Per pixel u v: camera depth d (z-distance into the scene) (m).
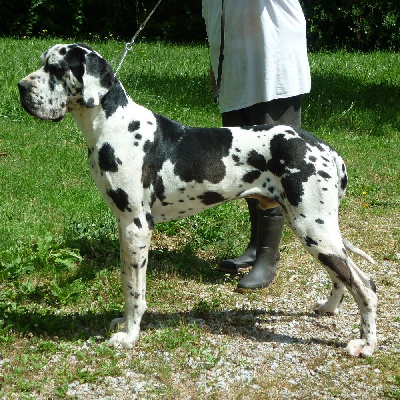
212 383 4.64
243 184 5.10
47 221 7.52
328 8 27.22
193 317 5.71
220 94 6.37
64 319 5.48
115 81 4.92
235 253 7.18
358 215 8.64
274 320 5.70
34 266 6.51
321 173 4.93
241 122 6.47
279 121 6.17
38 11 28.17
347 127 13.55
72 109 4.91
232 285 6.46
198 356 5.00
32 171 9.19
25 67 15.62
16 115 12.04
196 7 28.55
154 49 22.50
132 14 29.08
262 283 6.27
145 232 4.97
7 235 7.01
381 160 11.23
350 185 9.81
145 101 13.88
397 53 24.92
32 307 5.75
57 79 4.79
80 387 4.51
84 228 7.32
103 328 5.43
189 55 21.30
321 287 6.43
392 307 6.01
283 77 5.98
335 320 5.72
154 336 5.28
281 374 4.81
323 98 15.62
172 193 5.02
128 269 5.01
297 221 4.99
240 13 5.91
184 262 6.88
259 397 4.50
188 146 5.02
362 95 16.27
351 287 5.02
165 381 4.63
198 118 12.86
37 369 4.70
